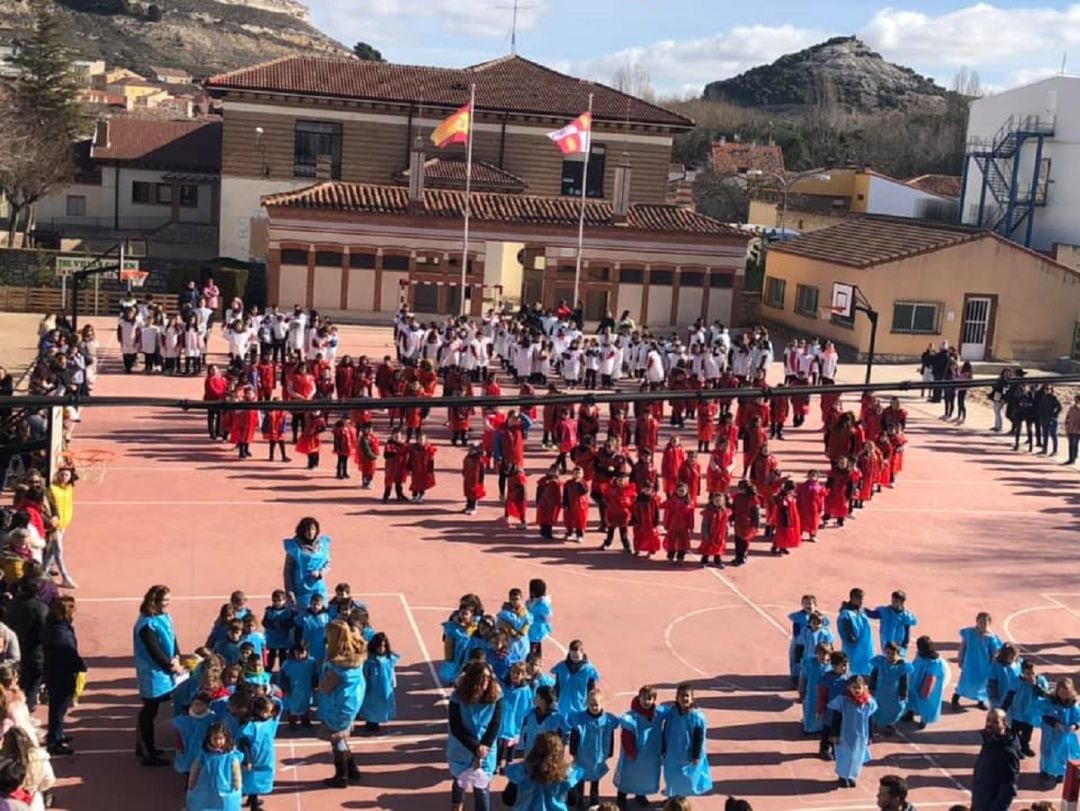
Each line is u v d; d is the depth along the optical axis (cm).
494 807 1564
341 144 6091
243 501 2798
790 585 2495
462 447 3450
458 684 1490
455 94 6231
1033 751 1842
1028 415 3884
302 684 1702
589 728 1534
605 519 2667
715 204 10388
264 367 3406
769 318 6350
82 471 2936
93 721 1706
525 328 4516
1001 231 7219
